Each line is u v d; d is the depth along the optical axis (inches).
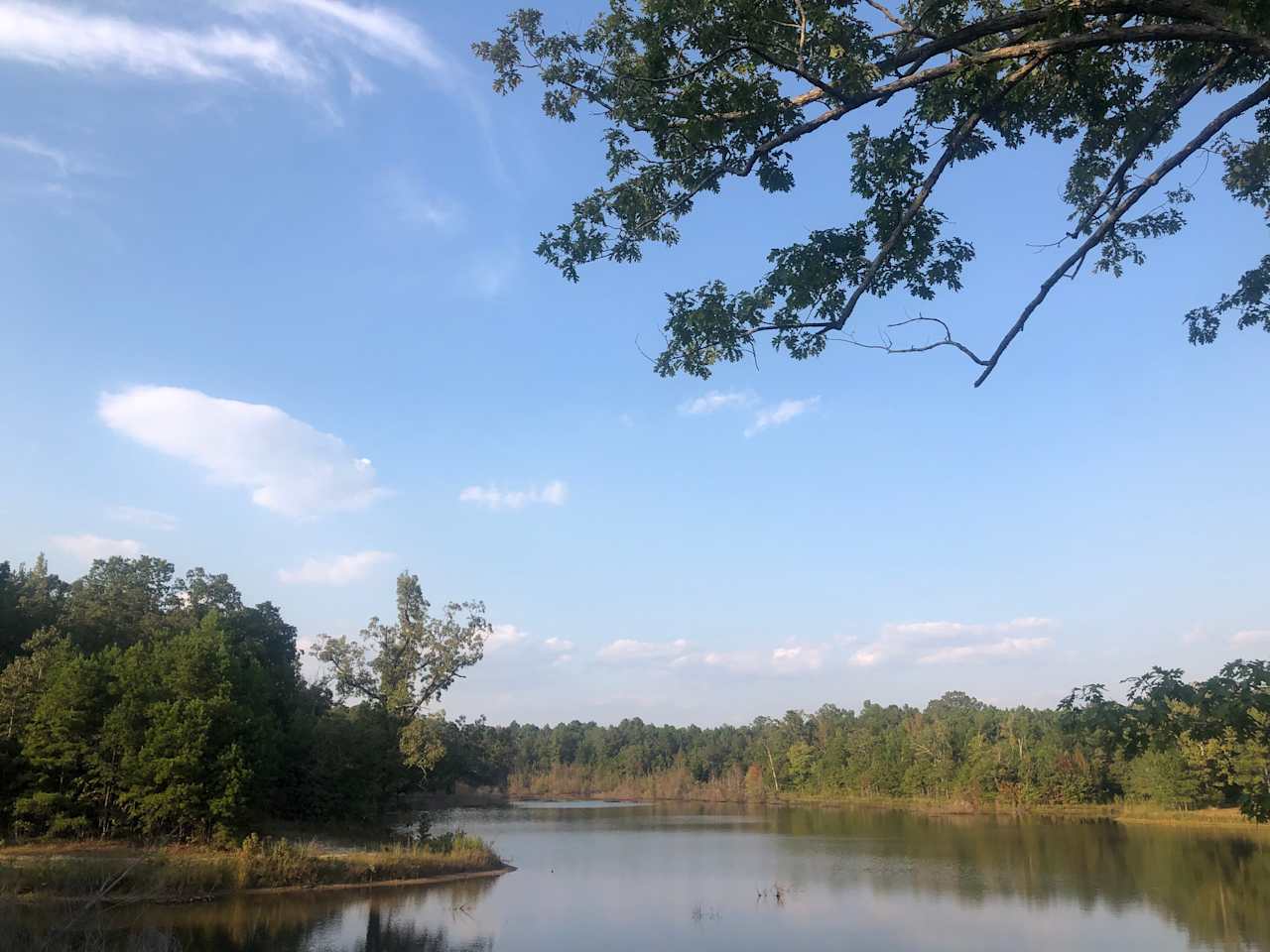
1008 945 1357.0
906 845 2883.9
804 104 361.4
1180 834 2945.4
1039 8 311.9
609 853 2738.7
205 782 2022.6
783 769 6668.3
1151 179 332.5
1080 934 1424.7
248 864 1771.7
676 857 2613.2
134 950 865.5
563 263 433.4
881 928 1501.0
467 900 1781.5
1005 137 417.4
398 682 2763.3
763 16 351.6
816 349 386.9
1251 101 316.2
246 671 2509.8
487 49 428.1
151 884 1327.5
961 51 361.1
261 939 1355.8
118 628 2701.8
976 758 4562.0
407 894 1835.6
